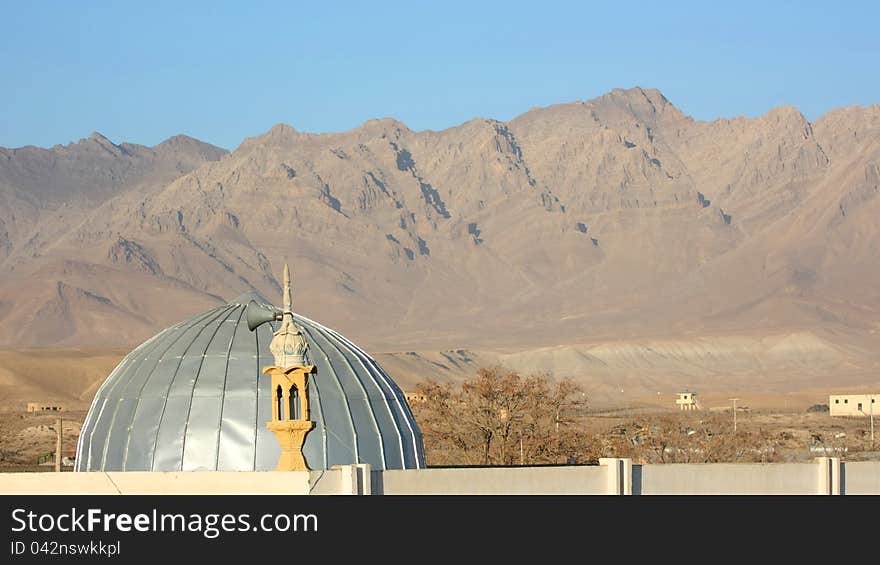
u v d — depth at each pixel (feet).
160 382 123.75
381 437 123.54
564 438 288.51
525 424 286.25
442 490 110.93
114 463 121.08
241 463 118.83
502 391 286.05
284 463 114.32
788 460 355.36
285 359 115.55
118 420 122.93
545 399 290.97
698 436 372.38
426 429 282.56
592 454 293.64
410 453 125.49
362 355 131.23
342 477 104.53
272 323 128.77
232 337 126.93
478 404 284.82
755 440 386.52
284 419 115.44
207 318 130.52
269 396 121.90
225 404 121.39
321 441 120.78
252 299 132.67
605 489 118.93
